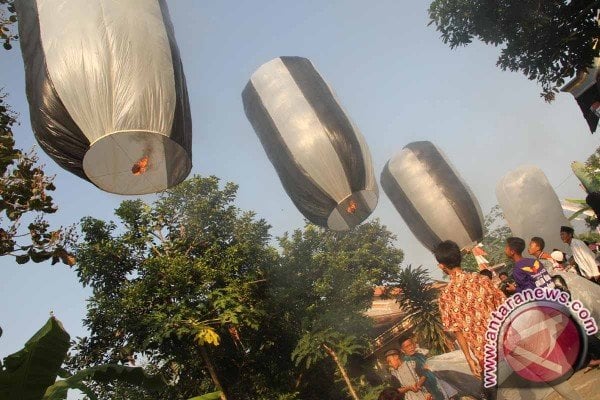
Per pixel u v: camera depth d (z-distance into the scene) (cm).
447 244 340
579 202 1399
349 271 1581
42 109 416
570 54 780
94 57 411
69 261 652
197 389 1480
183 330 1223
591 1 736
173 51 450
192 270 1333
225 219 1486
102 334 1306
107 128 410
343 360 1298
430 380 672
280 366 1509
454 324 317
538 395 224
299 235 1578
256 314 1345
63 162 444
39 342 342
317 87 662
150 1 459
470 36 828
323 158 620
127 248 1382
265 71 679
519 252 442
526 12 756
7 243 618
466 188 797
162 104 424
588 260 638
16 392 338
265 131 659
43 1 438
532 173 728
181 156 455
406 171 810
